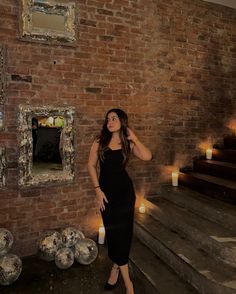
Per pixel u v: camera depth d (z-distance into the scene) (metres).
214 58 4.21
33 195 3.12
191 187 3.78
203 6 4.04
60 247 3.03
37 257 3.14
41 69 3.04
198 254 2.57
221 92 4.32
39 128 3.05
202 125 4.20
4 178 2.93
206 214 3.09
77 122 3.28
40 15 2.95
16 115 2.96
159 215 3.41
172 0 3.79
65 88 3.18
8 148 2.96
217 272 2.27
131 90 3.59
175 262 2.63
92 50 3.29
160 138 3.88
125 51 3.50
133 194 2.57
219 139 4.37
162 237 2.94
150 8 3.63
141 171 3.80
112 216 2.46
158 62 3.75
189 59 4.00
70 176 3.24
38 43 3.01
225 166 3.58
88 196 3.43
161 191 3.88
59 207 3.28
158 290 2.34
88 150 3.38
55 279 2.75
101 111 3.41
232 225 2.76
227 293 2.08
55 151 3.15
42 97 3.07
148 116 3.75
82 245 2.96
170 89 3.88
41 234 3.16
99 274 2.85
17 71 2.93
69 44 3.12
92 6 3.25
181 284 2.43
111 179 2.49
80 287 2.63
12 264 2.62
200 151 4.22
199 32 4.04
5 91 2.88
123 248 2.44
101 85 3.39
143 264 2.76
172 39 3.83
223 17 4.22
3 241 2.71
